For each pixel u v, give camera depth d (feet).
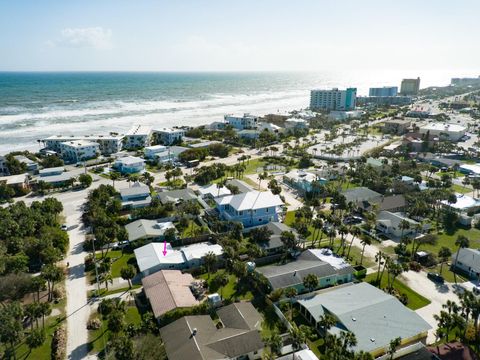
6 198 468.34
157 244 336.08
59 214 423.23
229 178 561.43
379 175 546.67
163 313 236.43
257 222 398.21
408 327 224.53
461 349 208.95
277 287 266.77
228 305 247.29
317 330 234.58
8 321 205.26
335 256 319.68
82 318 244.83
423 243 362.53
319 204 417.49
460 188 529.04
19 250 318.65
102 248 342.64
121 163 604.49
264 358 197.57
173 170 561.43
